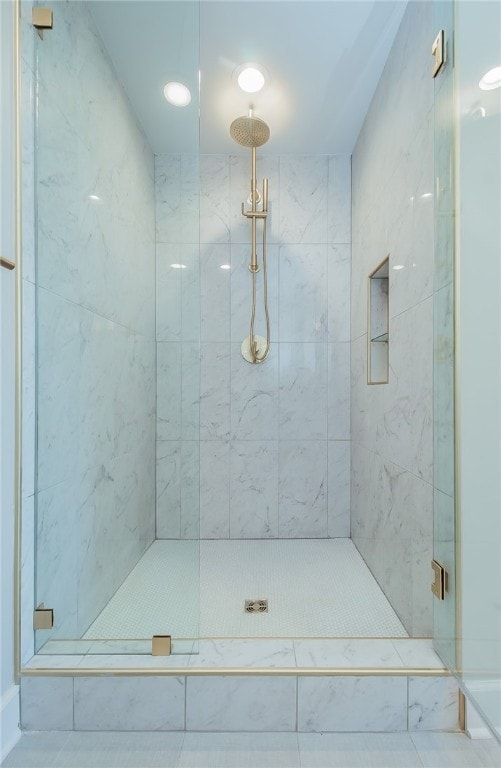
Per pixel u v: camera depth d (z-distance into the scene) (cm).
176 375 134
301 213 224
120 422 134
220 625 140
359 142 206
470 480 99
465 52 100
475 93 96
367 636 133
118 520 129
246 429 223
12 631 105
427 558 122
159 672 105
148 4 129
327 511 223
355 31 148
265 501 223
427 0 122
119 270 134
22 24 108
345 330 223
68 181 123
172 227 137
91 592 121
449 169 108
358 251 208
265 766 95
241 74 168
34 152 113
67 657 111
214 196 223
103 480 132
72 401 124
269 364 223
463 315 103
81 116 127
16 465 106
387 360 174
